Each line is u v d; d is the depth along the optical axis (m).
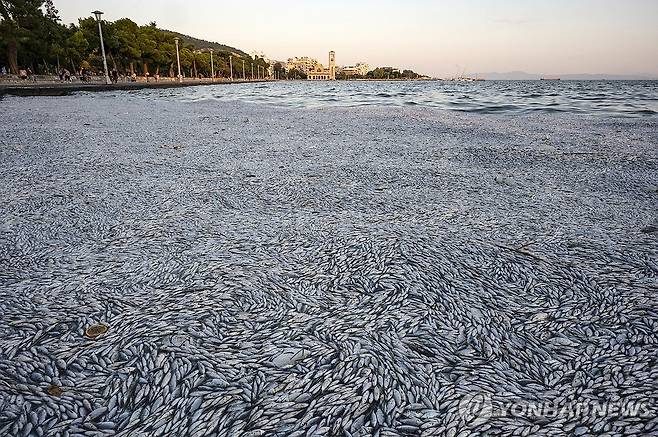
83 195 5.21
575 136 10.87
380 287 2.94
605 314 2.67
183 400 2.02
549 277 3.12
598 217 4.53
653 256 3.46
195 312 2.66
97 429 1.88
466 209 4.80
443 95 39.97
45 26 42.38
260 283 3.01
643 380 2.10
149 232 4.01
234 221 4.33
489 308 2.74
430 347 2.37
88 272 3.22
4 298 2.85
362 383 2.09
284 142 9.58
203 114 16.44
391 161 7.51
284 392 2.06
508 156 8.10
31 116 14.09
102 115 15.08
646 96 35.97
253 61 143.75
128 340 2.41
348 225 4.18
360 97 35.50
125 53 55.50
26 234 3.96
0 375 2.16
